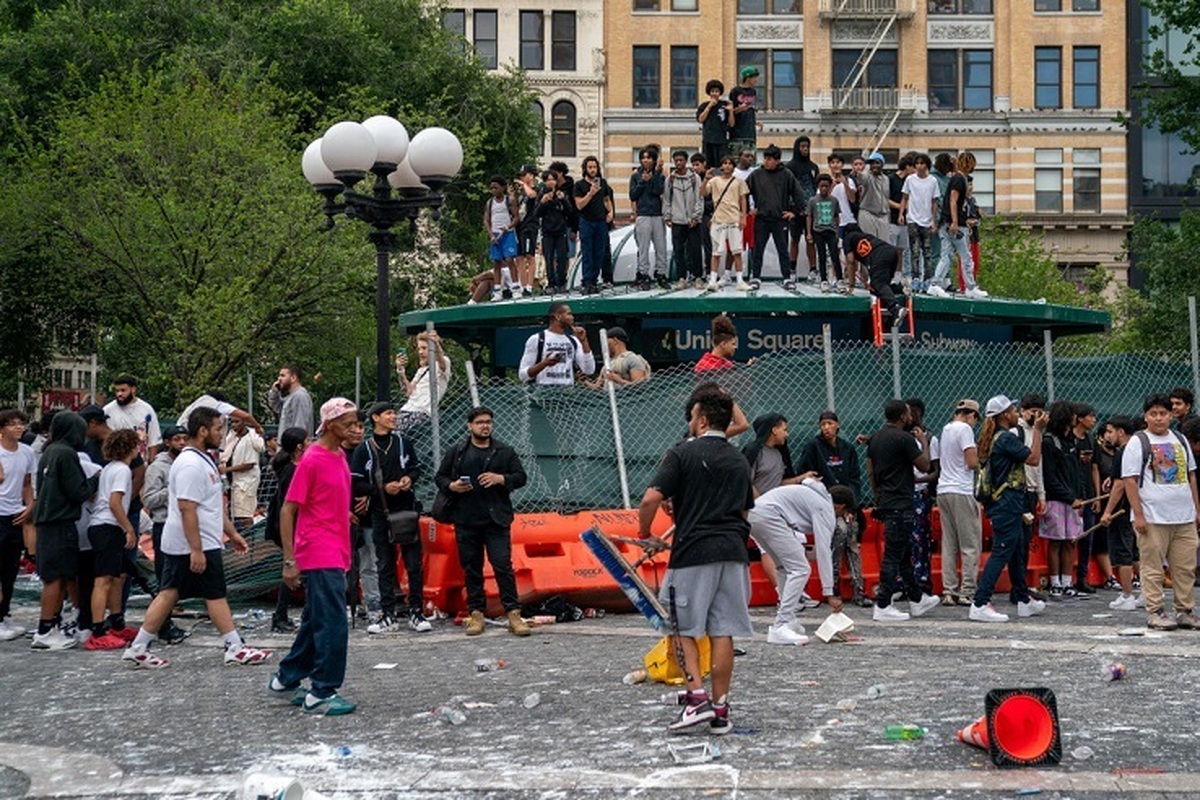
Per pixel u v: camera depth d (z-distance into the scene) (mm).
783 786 7996
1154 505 14523
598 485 17703
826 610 16656
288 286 36719
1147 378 20047
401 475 15625
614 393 17891
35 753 9688
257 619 17172
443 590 16484
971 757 8633
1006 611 16453
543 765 8805
